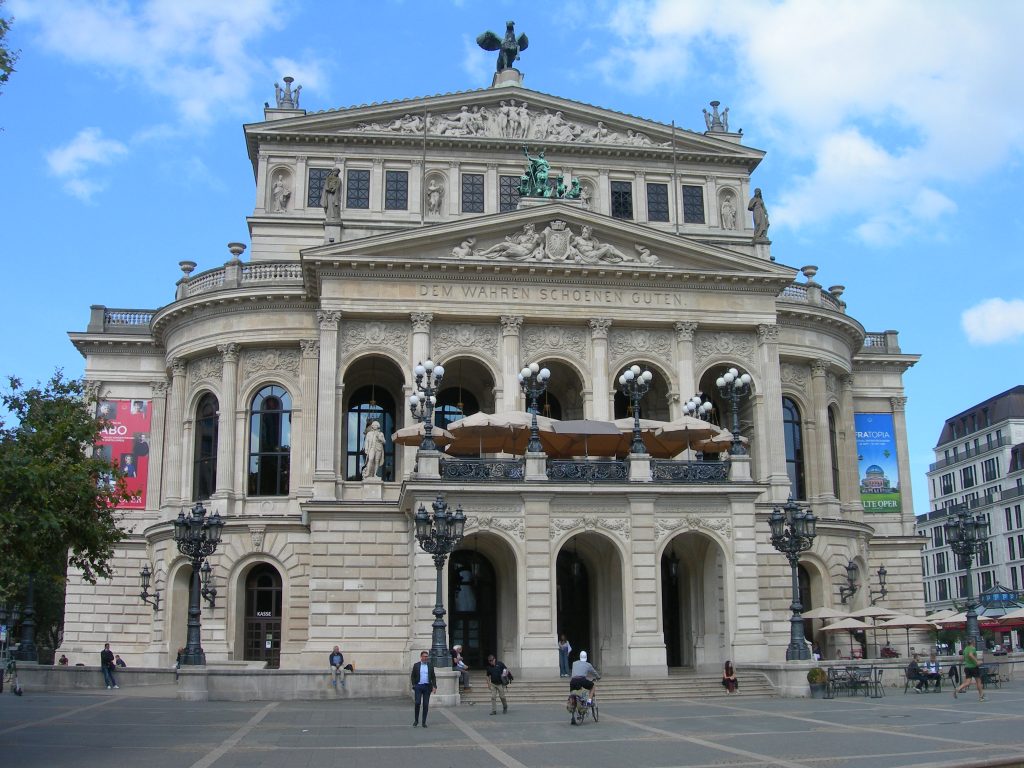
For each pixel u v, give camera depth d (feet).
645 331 188.96
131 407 212.43
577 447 172.86
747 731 98.02
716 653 159.43
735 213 228.43
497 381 182.19
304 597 178.09
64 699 135.85
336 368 178.50
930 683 147.54
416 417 163.02
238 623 180.04
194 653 136.67
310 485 184.03
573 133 224.53
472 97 221.87
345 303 179.93
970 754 78.84
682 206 226.38
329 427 175.83
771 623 180.34
